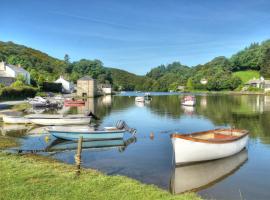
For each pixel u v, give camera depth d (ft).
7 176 40.40
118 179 42.04
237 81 499.10
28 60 492.54
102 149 73.41
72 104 212.84
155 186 43.75
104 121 128.47
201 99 301.43
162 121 129.39
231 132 75.97
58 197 34.14
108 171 55.36
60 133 80.18
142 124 119.75
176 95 413.59
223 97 343.67
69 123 112.47
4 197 33.53
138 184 40.70
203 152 60.18
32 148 72.28
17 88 221.66
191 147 58.59
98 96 371.76
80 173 44.42
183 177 52.65
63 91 365.20
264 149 73.87
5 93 207.51
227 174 55.01
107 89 434.30
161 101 275.59
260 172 56.39
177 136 57.16
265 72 503.20
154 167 58.49
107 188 37.91
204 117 144.15
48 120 110.63
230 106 209.56
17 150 68.49
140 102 254.68
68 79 437.99
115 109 188.44
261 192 46.70
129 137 89.40
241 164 61.36
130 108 195.83
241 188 48.29
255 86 474.49
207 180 51.49
